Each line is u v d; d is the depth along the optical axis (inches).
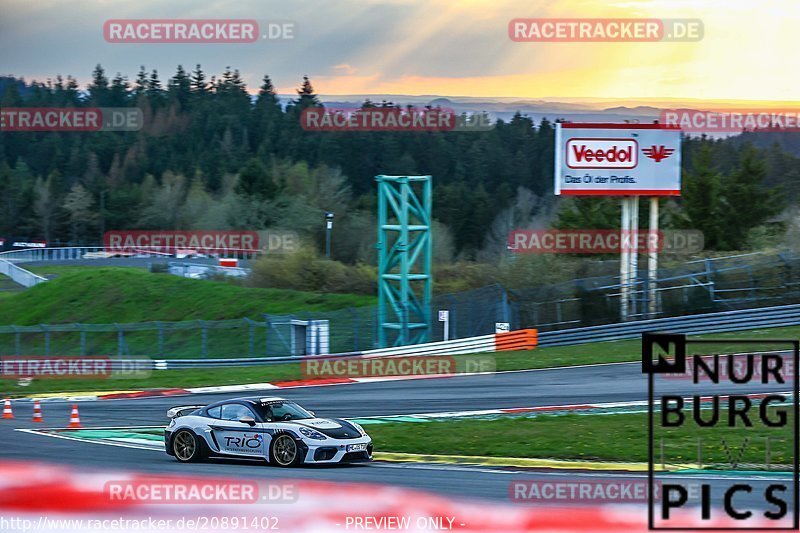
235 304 5551.2
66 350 5536.4
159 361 4409.5
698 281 4537.4
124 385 3745.1
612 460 1825.8
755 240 6496.1
